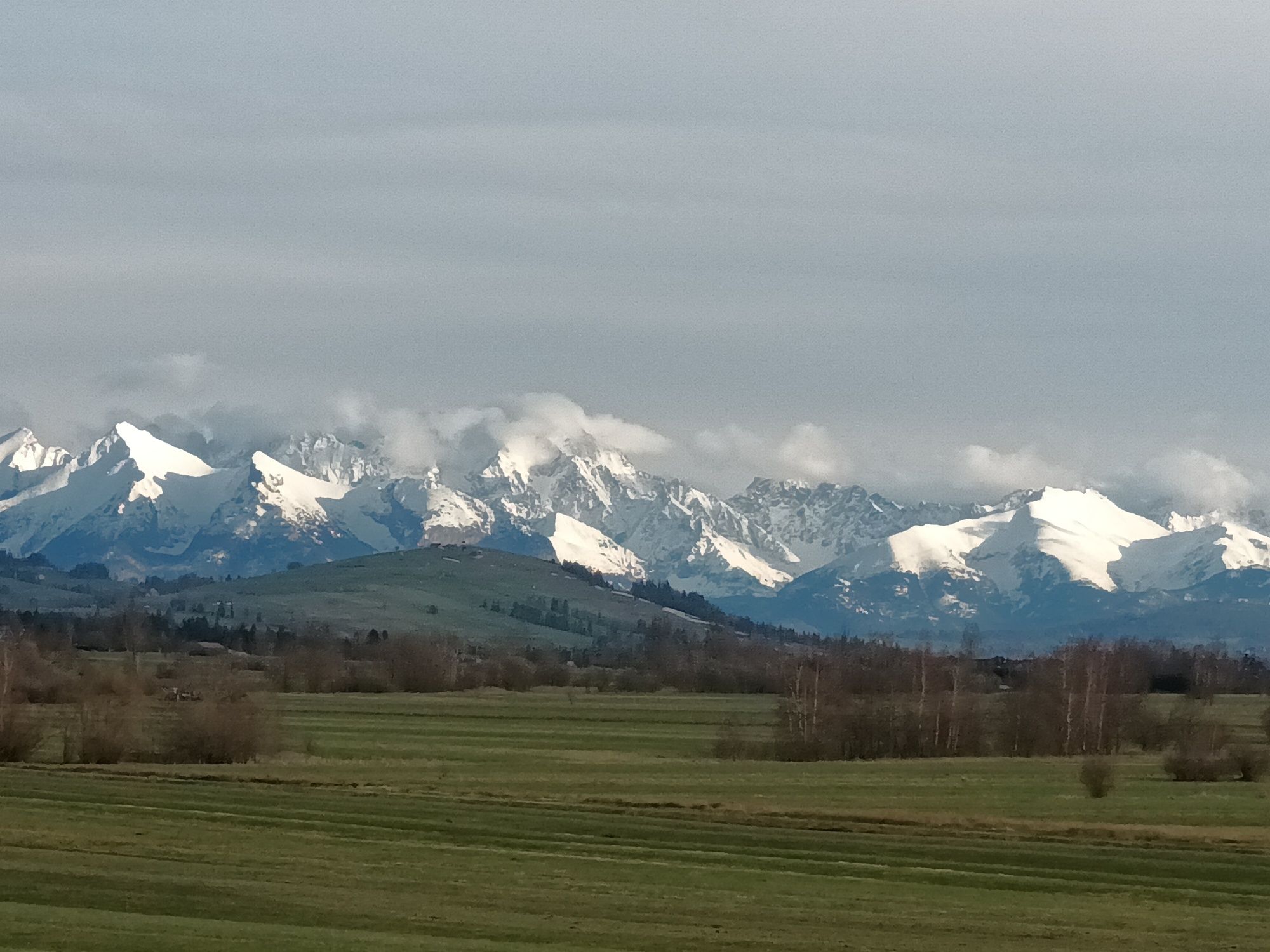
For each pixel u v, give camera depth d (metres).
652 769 136.50
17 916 55.41
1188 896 70.19
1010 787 122.38
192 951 50.69
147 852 74.69
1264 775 131.50
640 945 54.97
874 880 72.38
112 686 136.88
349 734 171.00
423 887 66.50
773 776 130.50
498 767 136.25
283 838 81.81
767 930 58.66
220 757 133.75
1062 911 65.19
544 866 74.00
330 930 55.69
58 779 113.69
